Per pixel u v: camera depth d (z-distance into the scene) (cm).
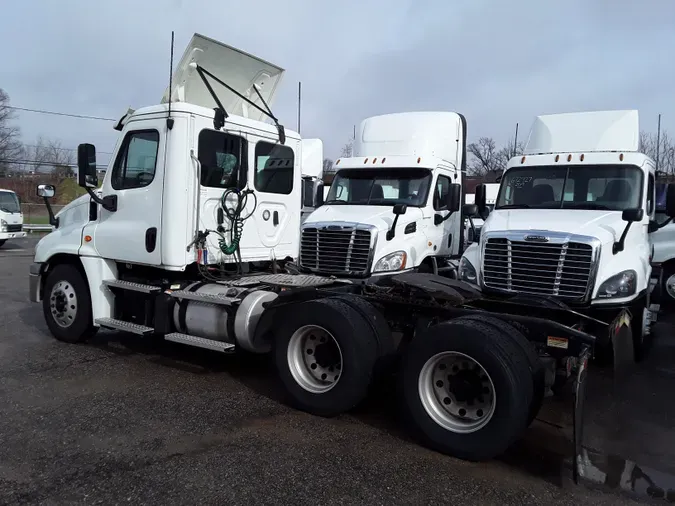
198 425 484
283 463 417
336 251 881
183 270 630
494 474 413
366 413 528
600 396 607
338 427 491
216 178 657
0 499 354
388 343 506
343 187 1019
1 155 5991
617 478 414
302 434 473
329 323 498
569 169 768
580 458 448
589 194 745
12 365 641
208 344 589
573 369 431
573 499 381
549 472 421
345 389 491
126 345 744
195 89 688
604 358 650
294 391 525
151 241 637
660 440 488
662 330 957
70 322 724
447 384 446
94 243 691
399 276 581
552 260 609
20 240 2761
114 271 700
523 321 450
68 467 400
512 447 466
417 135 1012
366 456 435
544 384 433
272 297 605
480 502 372
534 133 858
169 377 616
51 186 752
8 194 2286
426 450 450
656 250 1125
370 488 385
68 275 721
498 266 639
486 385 430
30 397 540
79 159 638
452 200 991
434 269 979
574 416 410
